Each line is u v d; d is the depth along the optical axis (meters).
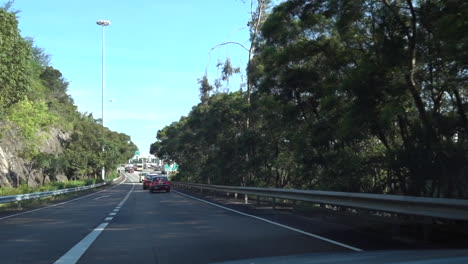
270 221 14.35
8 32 20.12
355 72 13.20
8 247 9.91
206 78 38.94
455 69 11.11
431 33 12.24
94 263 8.06
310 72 17.31
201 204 23.48
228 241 10.23
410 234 10.62
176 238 10.92
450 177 12.89
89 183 56.56
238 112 31.38
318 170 19.08
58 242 10.62
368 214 13.95
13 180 42.97
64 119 66.81
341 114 15.69
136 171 169.75
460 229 10.63
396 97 12.70
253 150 28.75
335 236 10.77
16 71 20.89
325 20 16.14
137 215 17.52
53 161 46.97
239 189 24.78
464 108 12.64
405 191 14.41
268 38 17.98
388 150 14.52
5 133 36.31
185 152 54.28
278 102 20.23
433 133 12.87
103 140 71.38
